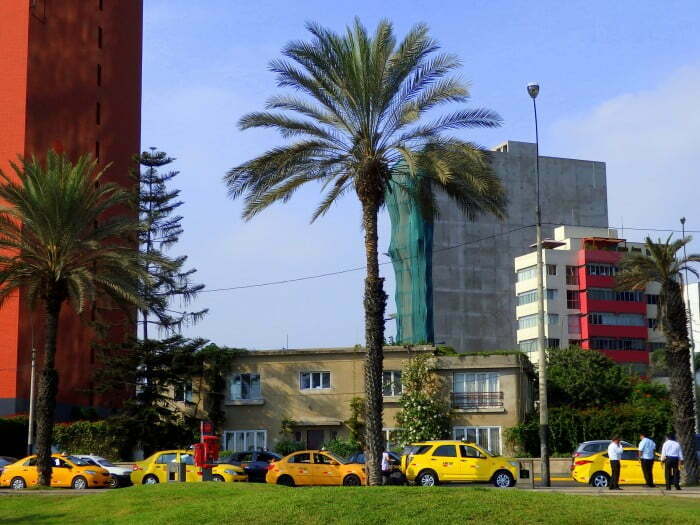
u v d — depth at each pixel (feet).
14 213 115.96
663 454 91.91
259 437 172.65
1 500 84.23
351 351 173.58
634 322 344.28
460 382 169.89
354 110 100.89
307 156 102.42
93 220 123.34
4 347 185.16
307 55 98.94
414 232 314.96
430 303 310.24
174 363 169.07
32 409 163.12
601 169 403.34
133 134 240.73
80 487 119.96
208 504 63.98
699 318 347.36
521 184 389.80
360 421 169.17
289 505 59.36
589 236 364.38
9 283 117.19
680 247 129.80
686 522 53.93
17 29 201.67
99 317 209.56
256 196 102.89
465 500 58.54
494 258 378.73
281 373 174.50
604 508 57.00
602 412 170.91
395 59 98.84
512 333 374.63
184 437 167.94
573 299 344.69
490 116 100.78
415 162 97.45
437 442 111.86
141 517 63.67
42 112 203.72
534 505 57.21
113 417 167.43
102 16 229.04
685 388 118.42
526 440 165.89
